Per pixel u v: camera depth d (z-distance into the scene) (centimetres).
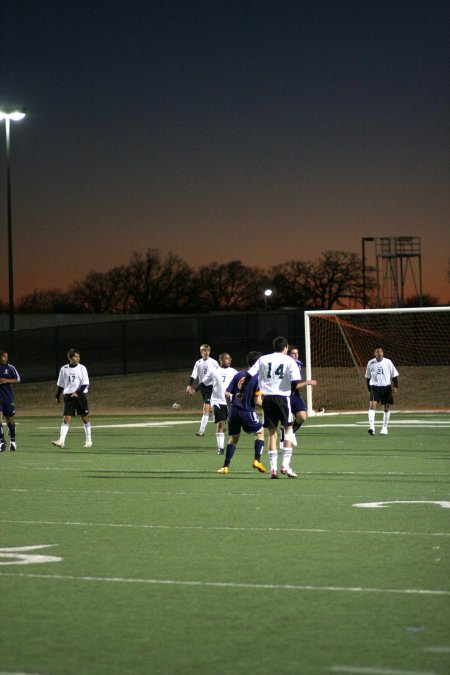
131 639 1034
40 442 3850
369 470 2698
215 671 921
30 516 1892
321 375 7644
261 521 1809
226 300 16525
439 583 1279
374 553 1483
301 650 987
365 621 1093
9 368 3466
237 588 1262
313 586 1268
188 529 1725
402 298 12962
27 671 929
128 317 10550
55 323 10256
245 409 2611
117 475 2623
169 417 5756
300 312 8406
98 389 7362
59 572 1367
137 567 1397
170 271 16525
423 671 914
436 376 7581
